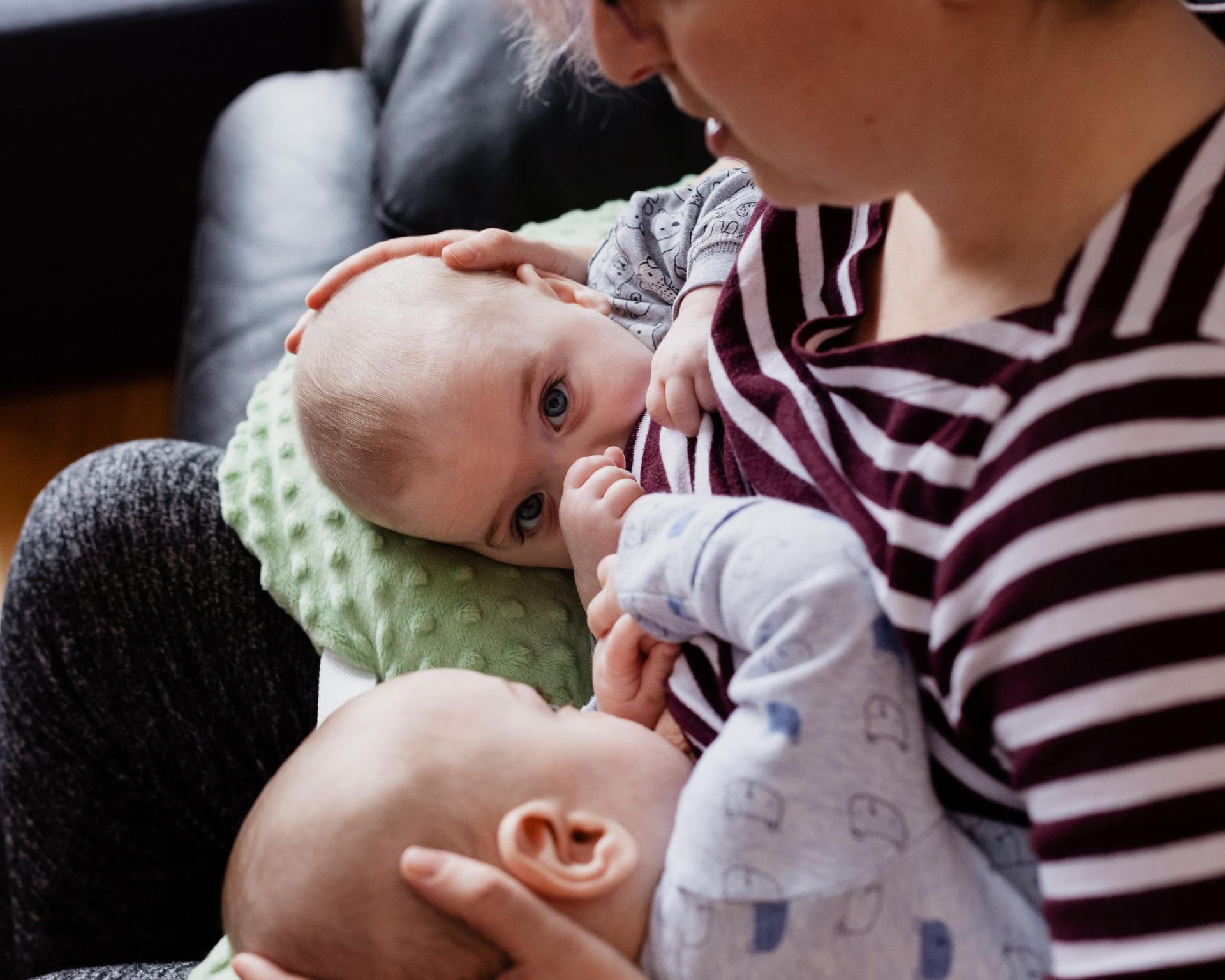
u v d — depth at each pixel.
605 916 0.65
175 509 1.05
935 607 0.56
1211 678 0.48
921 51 0.50
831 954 0.59
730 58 0.50
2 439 1.97
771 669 0.63
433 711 0.71
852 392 0.64
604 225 1.19
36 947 1.05
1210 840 0.48
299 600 1.00
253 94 1.52
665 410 0.85
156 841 1.06
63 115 1.75
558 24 0.73
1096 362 0.50
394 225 1.30
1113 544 0.49
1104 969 0.49
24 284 1.89
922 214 0.69
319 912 0.66
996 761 0.58
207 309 1.31
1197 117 0.55
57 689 1.01
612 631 0.77
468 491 0.93
